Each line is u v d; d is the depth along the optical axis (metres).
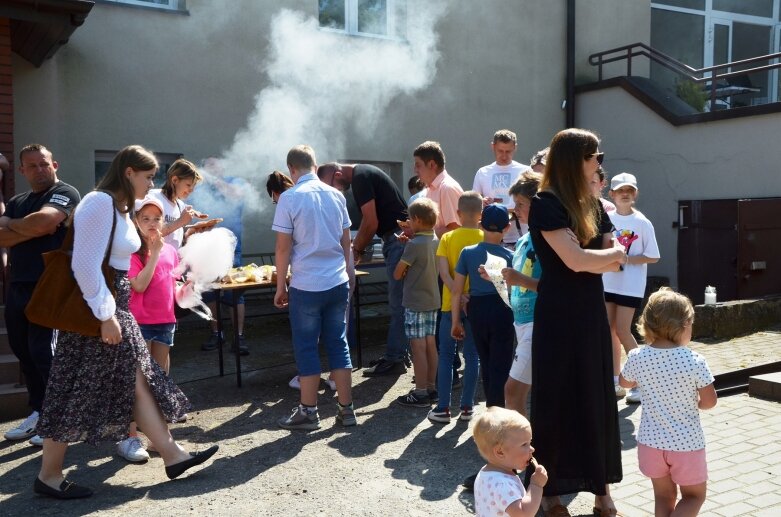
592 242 3.07
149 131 7.59
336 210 4.59
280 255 4.48
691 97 10.27
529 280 3.40
